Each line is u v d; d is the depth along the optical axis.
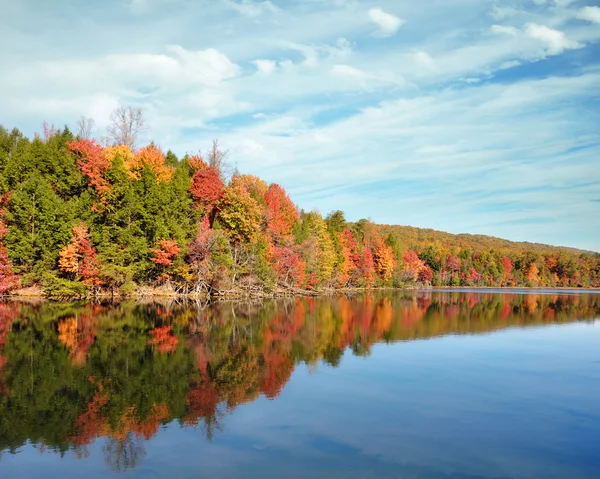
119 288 51.00
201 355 21.84
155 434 12.08
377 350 24.06
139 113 69.69
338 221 106.31
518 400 15.42
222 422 12.97
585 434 12.42
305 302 56.44
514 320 39.84
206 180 59.22
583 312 49.00
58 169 52.12
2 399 14.87
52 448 11.22
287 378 17.84
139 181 52.69
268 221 67.81
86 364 19.66
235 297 58.12
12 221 47.41
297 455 10.80
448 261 147.62
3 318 32.59
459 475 9.91
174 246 51.56
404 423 13.03
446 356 22.70
